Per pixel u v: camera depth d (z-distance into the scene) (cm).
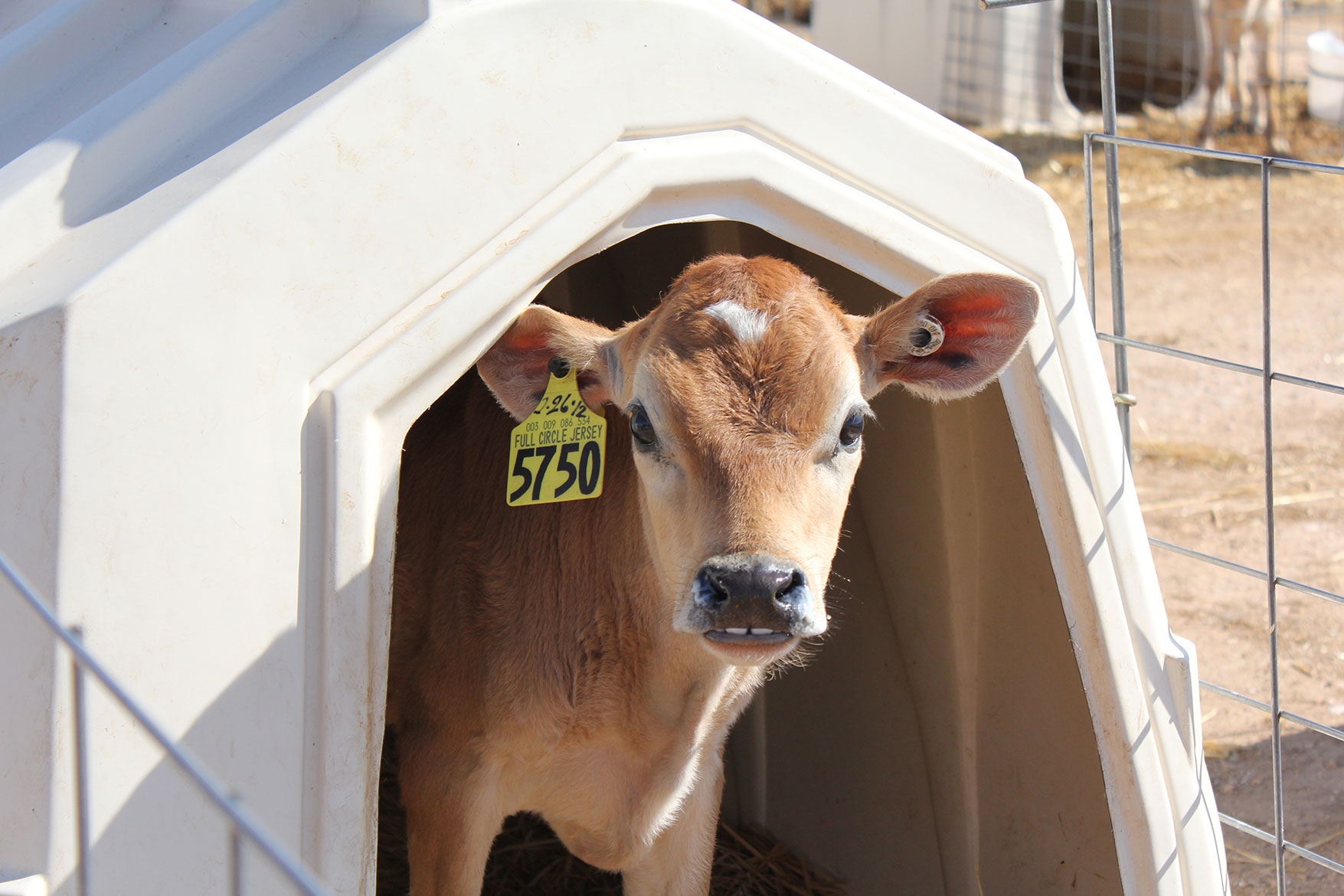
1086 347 321
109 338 223
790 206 291
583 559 323
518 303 266
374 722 253
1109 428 321
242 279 235
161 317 228
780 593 252
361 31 268
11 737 221
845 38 1139
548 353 312
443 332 254
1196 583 589
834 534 286
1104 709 318
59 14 303
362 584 248
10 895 213
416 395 256
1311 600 571
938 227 308
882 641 405
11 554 222
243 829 136
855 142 297
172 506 230
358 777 251
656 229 444
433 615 345
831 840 432
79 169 247
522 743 326
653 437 284
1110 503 319
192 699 234
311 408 245
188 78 260
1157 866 322
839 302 393
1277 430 730
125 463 225
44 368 219
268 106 255
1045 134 1101
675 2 276
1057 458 313
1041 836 362
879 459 389
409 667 347
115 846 225
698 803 355
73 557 221
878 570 400
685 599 261
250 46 265
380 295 250
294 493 244
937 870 395
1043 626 346
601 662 321
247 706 240
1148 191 1027
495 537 339
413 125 250
